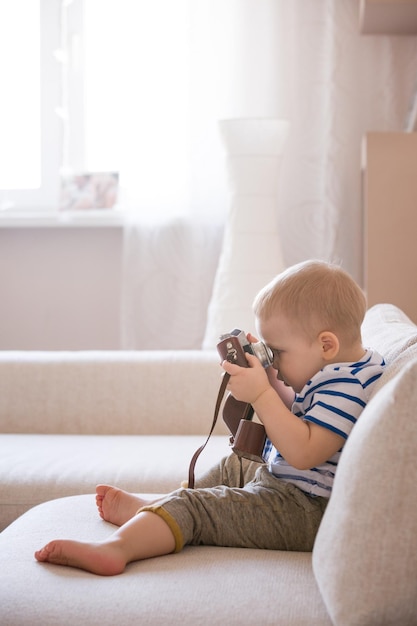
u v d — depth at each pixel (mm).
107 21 3486
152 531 1260
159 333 3471
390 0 2947
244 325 3053
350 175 3385
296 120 3414
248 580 1160
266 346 1404
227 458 1593
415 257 2801
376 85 3377
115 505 1444
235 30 3406
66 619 1075
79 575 1193
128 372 2459
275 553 1305
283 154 3250
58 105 3680
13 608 1105
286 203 3432
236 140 3049
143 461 1994
